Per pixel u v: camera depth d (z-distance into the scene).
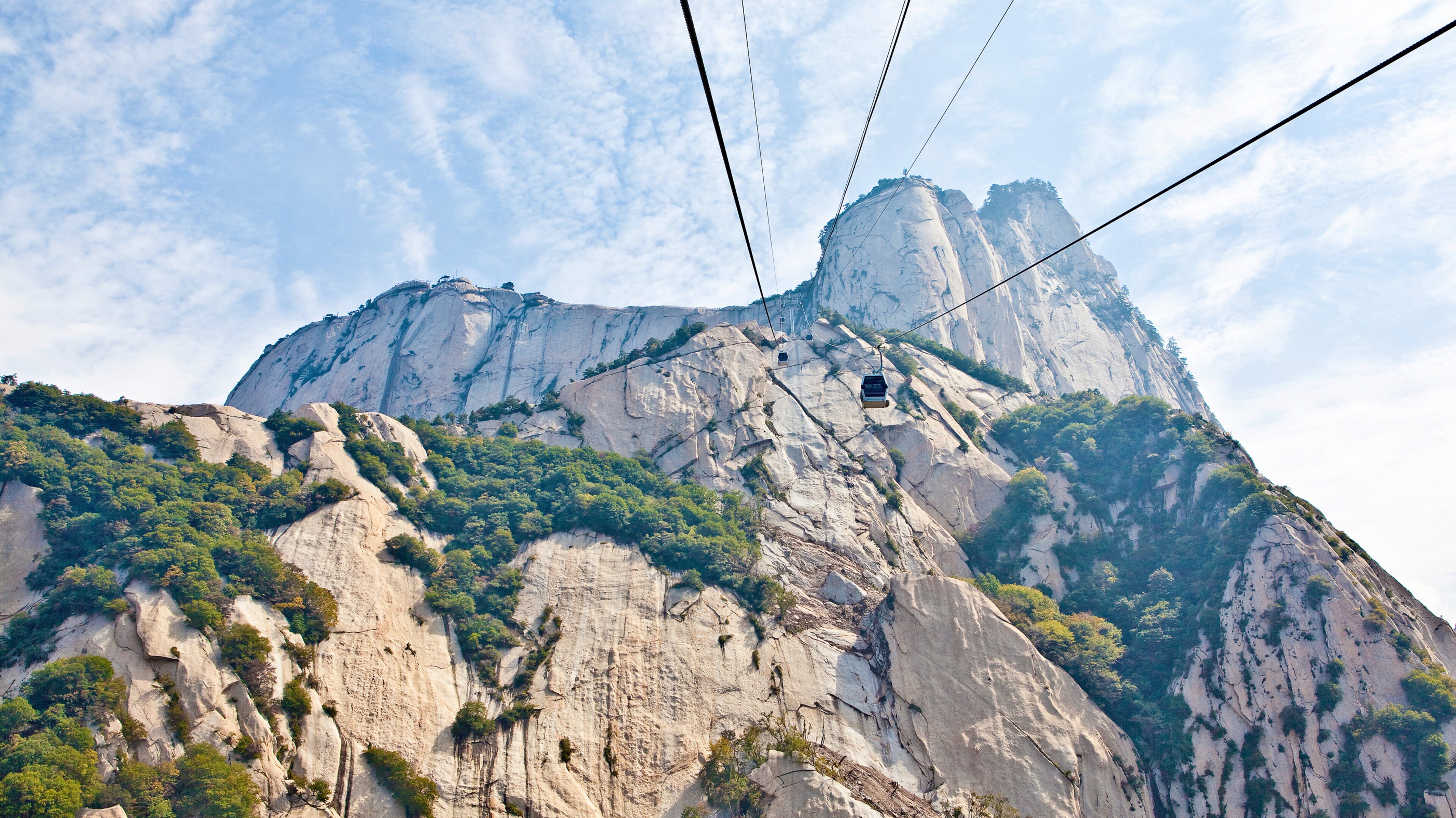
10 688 65.19
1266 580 91.81
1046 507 113.38
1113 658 91.12
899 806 76.31
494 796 71.38
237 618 72.88
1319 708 82.31
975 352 188.75
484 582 90.00
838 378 134.50
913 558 108.25
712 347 134.75
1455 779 74.94
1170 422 117.56
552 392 134.62
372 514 91.38
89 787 57.44
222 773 61.03
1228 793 80.69
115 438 89.50
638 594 90.56
